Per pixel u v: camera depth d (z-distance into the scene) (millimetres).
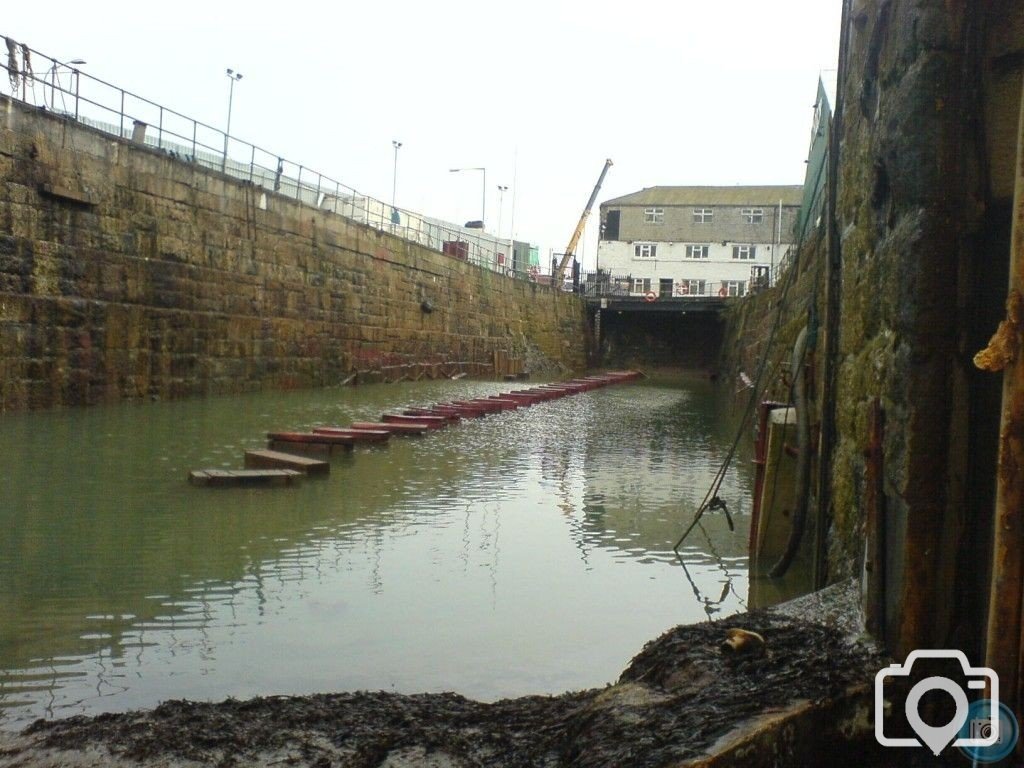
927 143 3342
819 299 7668
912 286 3385
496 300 41594
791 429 7711
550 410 23250
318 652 5195
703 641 3846
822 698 3156
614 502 10289
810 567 7410
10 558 6996
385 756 3475
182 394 19438
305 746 3607
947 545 3340
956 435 3336
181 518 8523
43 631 5434
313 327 25469
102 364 16828
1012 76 3236
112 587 6348
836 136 6297
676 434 18156
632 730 3107
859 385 4898
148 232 18188
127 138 18062
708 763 2730
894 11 3932
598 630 5773
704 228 66000
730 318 44375
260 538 7895
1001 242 3287
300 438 13430
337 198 28562
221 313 20891
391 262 30859
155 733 3748
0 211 14312
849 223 5691
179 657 5059
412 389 27875
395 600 6262
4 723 4102
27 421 14055
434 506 9641
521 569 7230
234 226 21438
